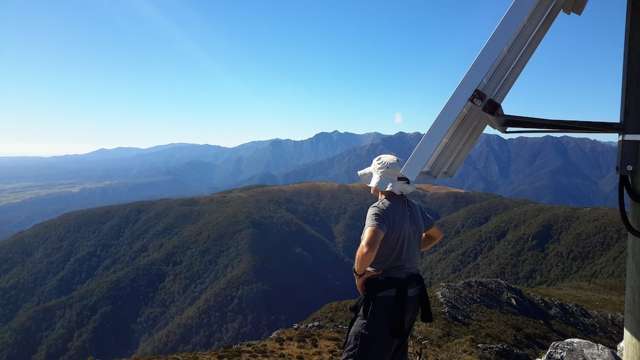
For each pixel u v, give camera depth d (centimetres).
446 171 430
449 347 2888
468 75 397
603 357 748
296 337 2736
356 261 376
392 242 382
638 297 446
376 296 379
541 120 446
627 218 445
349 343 388
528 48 421
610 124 450
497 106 400
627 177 443
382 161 397
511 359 2916
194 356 2336
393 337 373
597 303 8900
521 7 389
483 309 6612
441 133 396
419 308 395
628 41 434
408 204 402
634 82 431
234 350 2411
